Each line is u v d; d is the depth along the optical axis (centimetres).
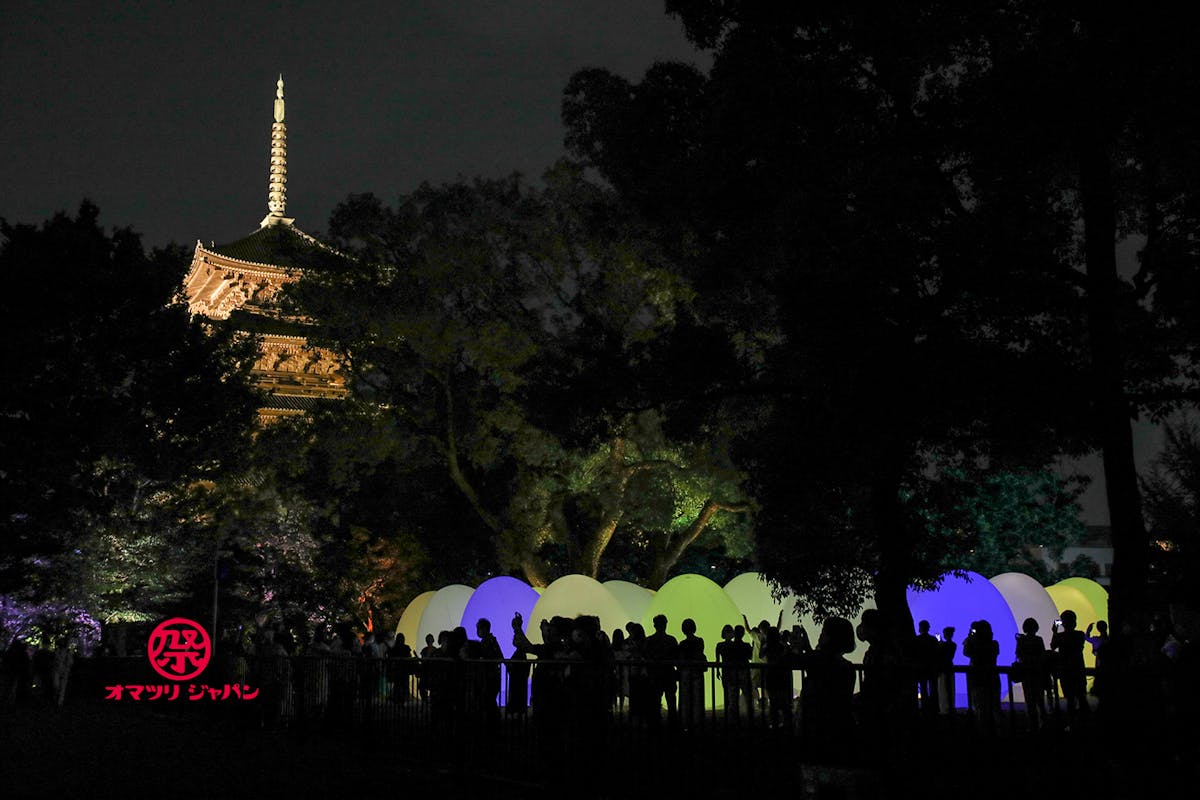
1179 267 1662
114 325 3966
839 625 1093
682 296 3650
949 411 1664
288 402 6675
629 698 1140
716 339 1961
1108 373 1575
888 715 902
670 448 3819
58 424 3769
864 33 1666
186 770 1540
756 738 990
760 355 2317
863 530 1972
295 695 2047
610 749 1163
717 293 2133
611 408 2070
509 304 4091
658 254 3500
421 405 4216
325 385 6894
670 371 1962
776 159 1766
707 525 4434
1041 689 1016
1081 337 1772
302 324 4450
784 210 1678
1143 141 1625
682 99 2009
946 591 2572
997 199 1583
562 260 4006
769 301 2177
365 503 4750
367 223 4012
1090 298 1595
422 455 4294
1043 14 1538
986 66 1638
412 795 1288
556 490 4162
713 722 1030
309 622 4456
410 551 4572
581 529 4894
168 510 4178
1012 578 2978
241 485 4469
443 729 1477
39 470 3744
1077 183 1864
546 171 3975
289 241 4266
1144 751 816
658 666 1099
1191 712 805
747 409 2205
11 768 1587
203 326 4622
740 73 1722
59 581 3838
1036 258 1534
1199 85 1420
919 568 2009
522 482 4097
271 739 1975
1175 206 1741
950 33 1584
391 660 1652
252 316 5028
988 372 1546
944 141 1586
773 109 1706
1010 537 5078
